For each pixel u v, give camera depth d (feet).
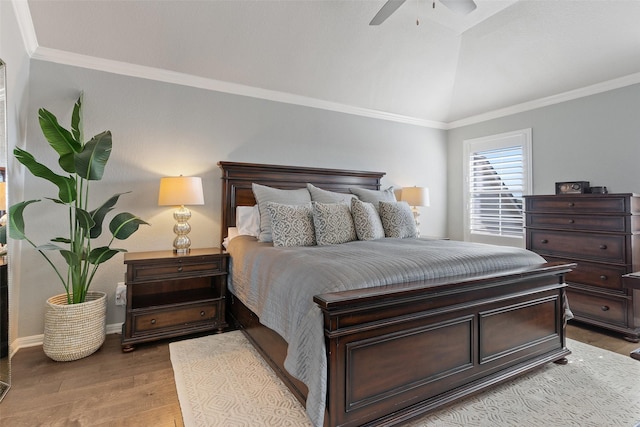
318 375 4.55
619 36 9.31
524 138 13.25
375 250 7.37
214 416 5.55
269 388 6.44
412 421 5.38
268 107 12.03
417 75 12.69
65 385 6.59
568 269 7.43
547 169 12.53
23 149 8.35
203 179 10.86
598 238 9.66
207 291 10.08
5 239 7.15
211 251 10.02
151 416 5.62
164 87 10.30
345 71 11.80
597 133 11.16
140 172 9.94
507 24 10.24
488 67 12.12
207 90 10.97
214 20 9.15
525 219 11.55
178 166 10.48
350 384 4.80
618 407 5.82
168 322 8.70
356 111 13.83
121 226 8.14
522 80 12.03
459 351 5.89
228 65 10.53
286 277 6.11
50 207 8.79
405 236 10.61
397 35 10.79
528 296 6.86
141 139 9.96
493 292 6.34
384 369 5.11
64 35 8.54
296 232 8.73
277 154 12.17
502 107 13.79
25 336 8.46
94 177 7.62
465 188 15.60
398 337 5.22
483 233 14.83
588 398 6.09
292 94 12.30
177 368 7.23
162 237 10.24
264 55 10.48
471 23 10.57
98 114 9.39
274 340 6.63
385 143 14.67
